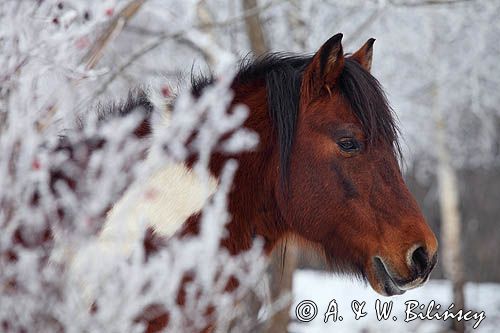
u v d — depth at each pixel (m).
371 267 6.76
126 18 8.66
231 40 16.31
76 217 6.05
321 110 6.86
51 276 5.96
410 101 21.78
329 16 17.89
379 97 6.88
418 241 6.58
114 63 14.18
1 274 5.85
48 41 6.74
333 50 6.77
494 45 21.47
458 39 21.47
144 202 6.43
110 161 6.21
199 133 6.72
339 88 6.91
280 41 17.27
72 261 6.09
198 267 6.26
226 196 6.81
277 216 7.07
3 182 5.85
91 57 8.13
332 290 20.14
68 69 6.88
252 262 6.77
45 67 6.76
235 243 6.91
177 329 6.25
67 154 6.61
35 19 6.80
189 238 6.52
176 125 6.38
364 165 6.75
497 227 28.12
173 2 15.36
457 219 22.81
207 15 14.92
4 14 6.55
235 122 6.57
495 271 27.61
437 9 19.52
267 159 6.99
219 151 6.83
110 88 13.88
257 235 7.07
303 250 7.36
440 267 28.22
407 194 6.75
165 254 6.06
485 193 28.62
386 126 6.82
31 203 6.25
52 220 6.16
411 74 21.59
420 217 6.70
